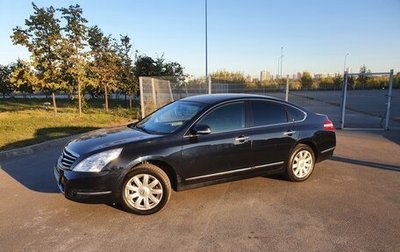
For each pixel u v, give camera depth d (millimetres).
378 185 5773
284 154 5684
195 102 5496
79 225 4270
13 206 4906
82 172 4316
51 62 15414
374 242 3768
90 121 14875
